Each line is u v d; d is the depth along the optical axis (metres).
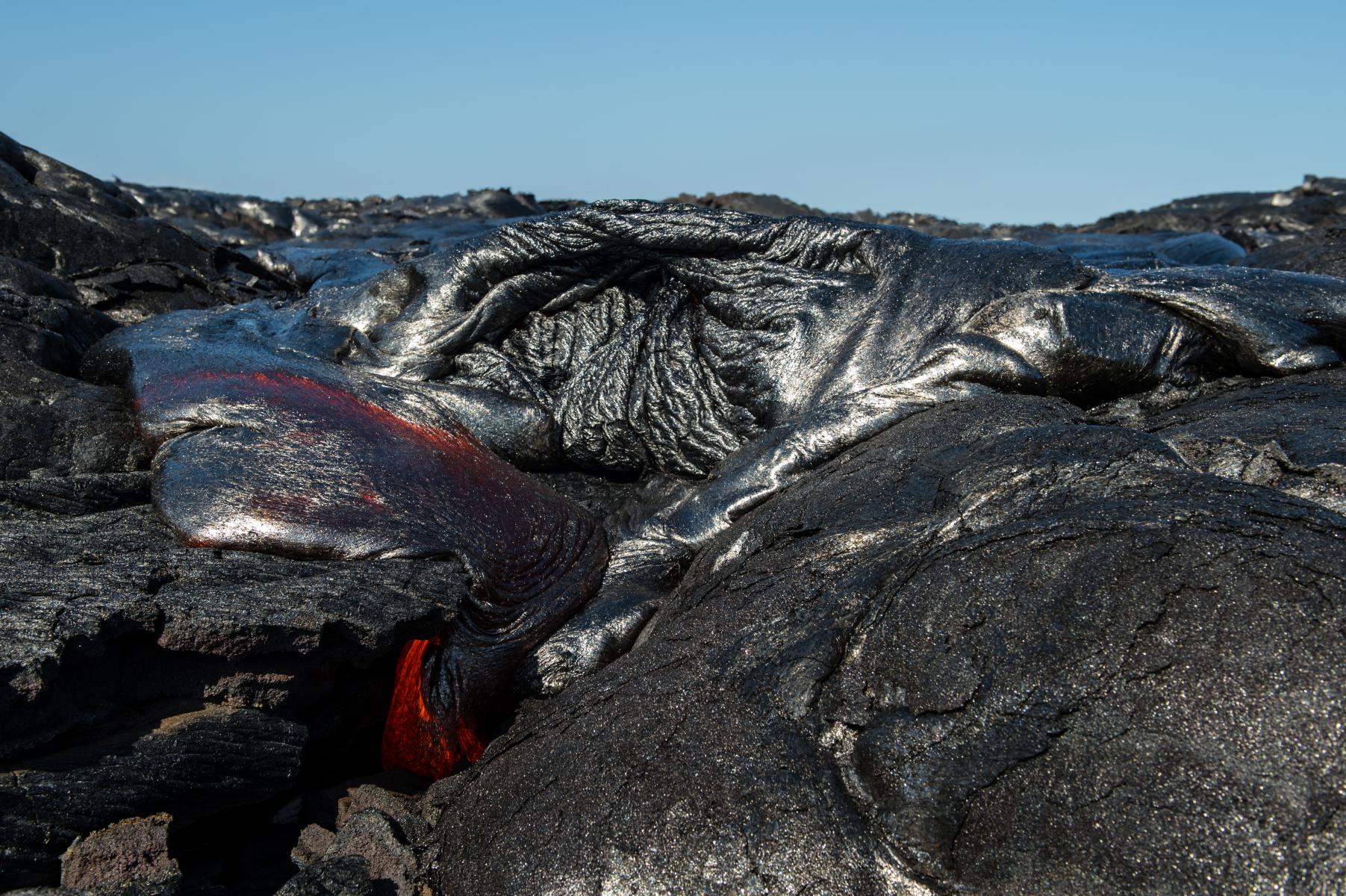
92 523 4.37
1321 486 4.07
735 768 3.32
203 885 3.70
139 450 5.30
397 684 4.71
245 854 3.96
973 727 3.11
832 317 5.87
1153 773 2.85
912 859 3.04
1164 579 3.16
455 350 6.24
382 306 6.43
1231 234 14.36
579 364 6.30
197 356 5.44
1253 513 3.40
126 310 7.79
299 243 14.13
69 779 3.26
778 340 5.92
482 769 4.02
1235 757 2.80
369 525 4.54
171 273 8.21
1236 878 2.67
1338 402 4.84
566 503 5.51
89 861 3.12
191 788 3.55
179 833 3.78
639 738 3.59
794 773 3.26
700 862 3.16
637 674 3.98
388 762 4.76
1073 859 2.84
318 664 4.03
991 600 3.33
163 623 3.67
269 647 3.80
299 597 3.96
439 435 5.38
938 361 5.48
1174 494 3.64
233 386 5.10
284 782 3.82
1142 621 3.10
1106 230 19.53
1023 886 2.88
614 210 6.21
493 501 5.07
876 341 5.75
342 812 4.12
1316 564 3.10
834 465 5.04
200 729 3.61
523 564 5.00
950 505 4.12
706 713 3.56
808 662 3.53
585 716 3.88
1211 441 4.51
